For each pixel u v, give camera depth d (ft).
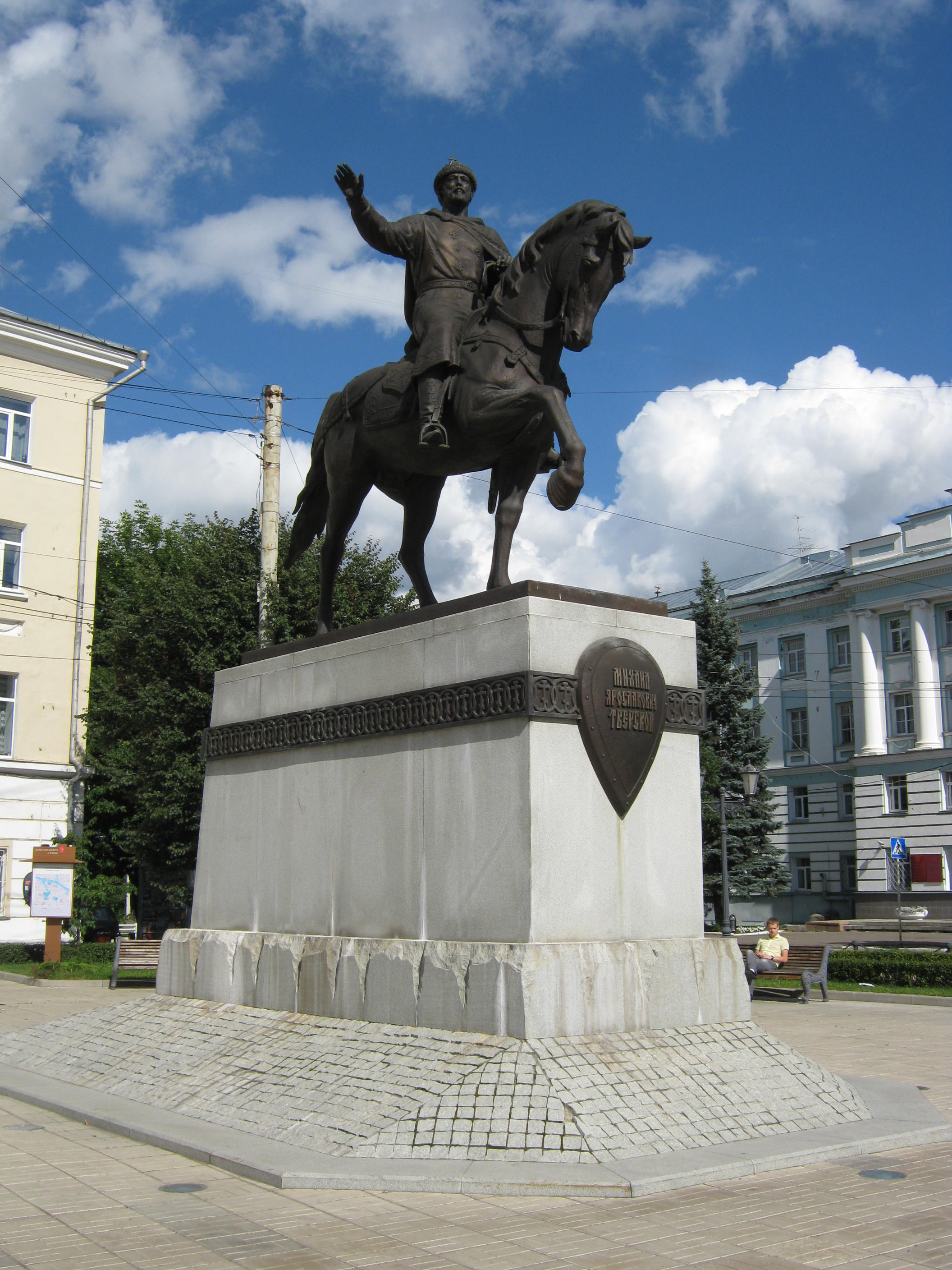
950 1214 15.25
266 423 58.75
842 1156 18.26
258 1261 13.33
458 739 22.54
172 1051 24.73
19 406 84.02
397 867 23.47
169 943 29.40
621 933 21.61
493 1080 18.40
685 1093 19.21
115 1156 18.52
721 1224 14.71
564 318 23.34
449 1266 13.12
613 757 21.85
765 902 137.80
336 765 25.70
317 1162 17.17
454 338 25.08
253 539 66.74
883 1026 39.86
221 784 29.76
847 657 134.10
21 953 71.56
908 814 123.24
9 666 80.84
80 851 79.82
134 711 64.39
